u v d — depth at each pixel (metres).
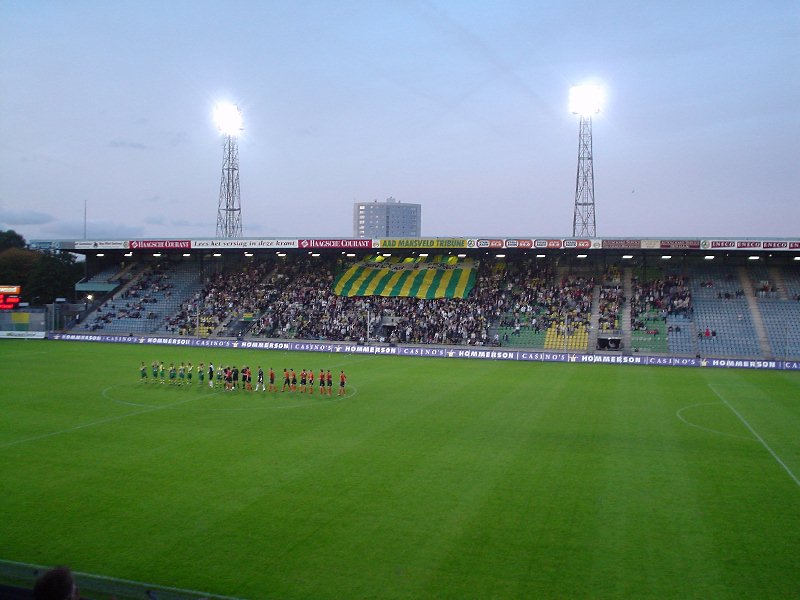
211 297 97.12
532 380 57.41
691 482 27.70
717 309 80.25
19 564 18.75
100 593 17.33
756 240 76.62
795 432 37.16
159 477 28.00
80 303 104.06
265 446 33.34
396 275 96.81
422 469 29.33
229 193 105.06
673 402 46.66
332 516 23.47
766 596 17.91
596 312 83.25
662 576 19.00
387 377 58.91
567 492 26.25
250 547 20.80
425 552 20.48
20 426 37.78
